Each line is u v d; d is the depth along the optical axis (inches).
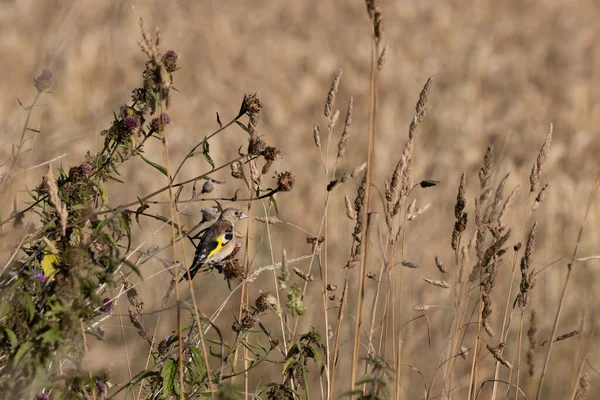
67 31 607.2
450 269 644.7
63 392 255.4
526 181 850.8
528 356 298.4
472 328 585.9
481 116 1095.6
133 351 349.7
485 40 1749.5
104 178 312.0
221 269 338.0
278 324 520.4
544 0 2249.0
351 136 1056.8
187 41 1601.9
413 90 1312.7
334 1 2132.1
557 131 1152.8
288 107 1205.7
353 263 338.0
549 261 687.7
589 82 1501.0
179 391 290.2
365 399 261.1
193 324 310.8
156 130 315.0
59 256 274.4
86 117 847.7
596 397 526.9
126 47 1259.8
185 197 751.1
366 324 535.8
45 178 307.3
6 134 449.1
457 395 510.3
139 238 568.7
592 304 632.4
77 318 248.5
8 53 1269.7
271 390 312.8
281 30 1841.8
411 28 1847.9
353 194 814.5
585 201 806.5
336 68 1424.7
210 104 1206.9
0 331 250.7
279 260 626.2
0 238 292.7
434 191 812.6
